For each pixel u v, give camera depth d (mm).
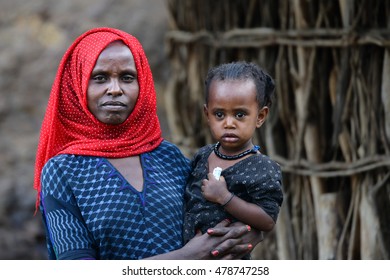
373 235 5953
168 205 4211
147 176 4242
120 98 4195
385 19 5996
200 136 7035
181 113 7211
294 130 6305
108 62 4172
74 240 4027
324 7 6062
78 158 4191
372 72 5977
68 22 12445
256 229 4180
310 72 6129
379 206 6023
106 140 4258
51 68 11812
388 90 5898
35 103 11469
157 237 4133
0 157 10516
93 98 4195
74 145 4238
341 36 5988
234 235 4082
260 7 6512
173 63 7227
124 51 4223
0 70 11695
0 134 10961
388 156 5879
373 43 5906
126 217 4094
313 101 6203
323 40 6039
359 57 5977
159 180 4270
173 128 7207
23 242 9602
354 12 5934
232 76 4242
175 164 4438
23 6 12750
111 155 4227
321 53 6180
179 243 4207
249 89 4215
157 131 4488
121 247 4078
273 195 4168
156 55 12094
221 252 4051
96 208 4086
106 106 4176
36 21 12523
